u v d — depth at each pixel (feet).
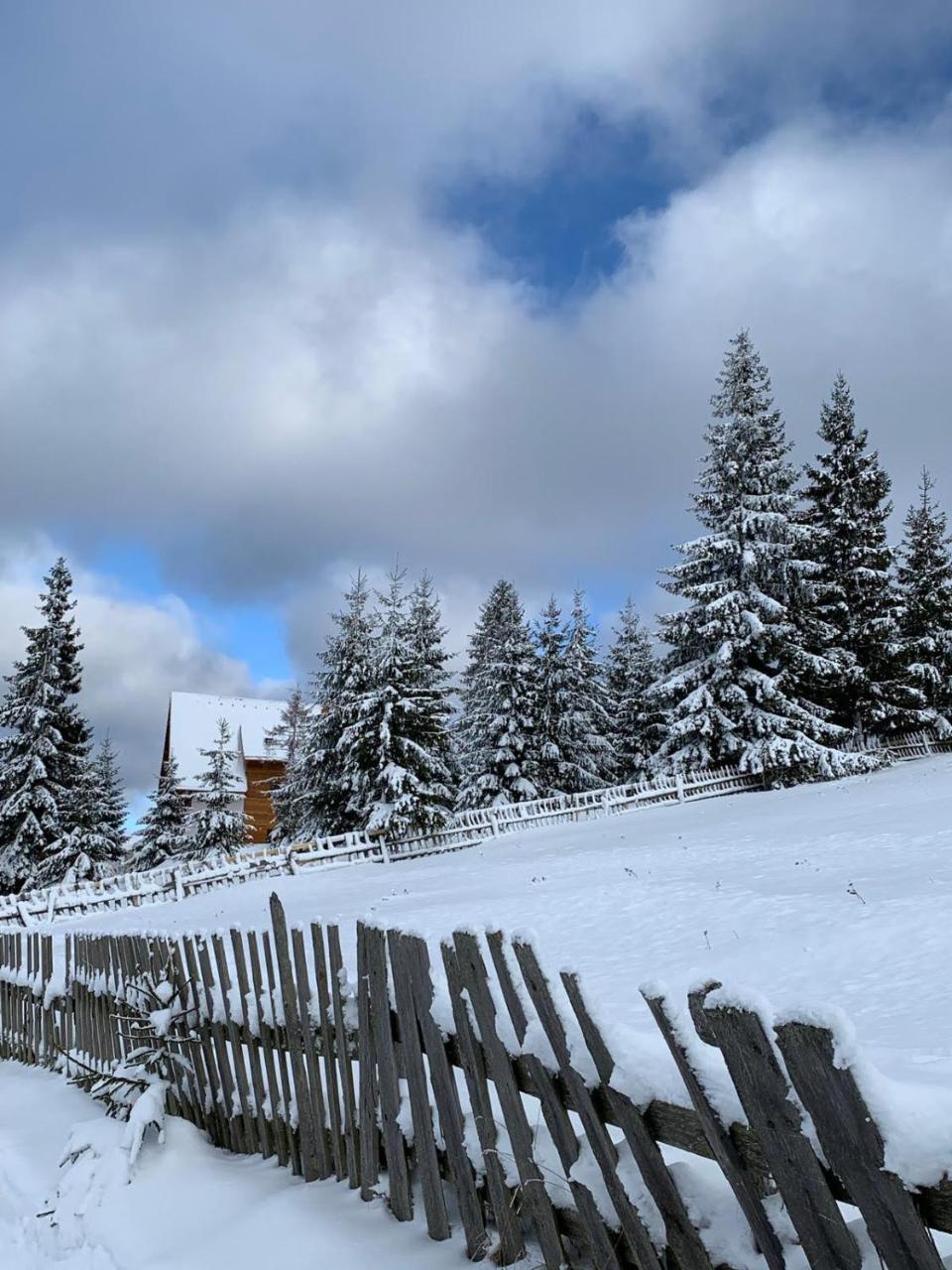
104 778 150.20
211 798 140.26
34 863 112.47
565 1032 7.61
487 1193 9.18
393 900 44.83
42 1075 21.85
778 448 102.22
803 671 99.45
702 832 56.44
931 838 36.70
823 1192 5.31
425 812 90.43
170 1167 13.50
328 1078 11.71
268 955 13.30
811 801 69.72
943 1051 12.23
